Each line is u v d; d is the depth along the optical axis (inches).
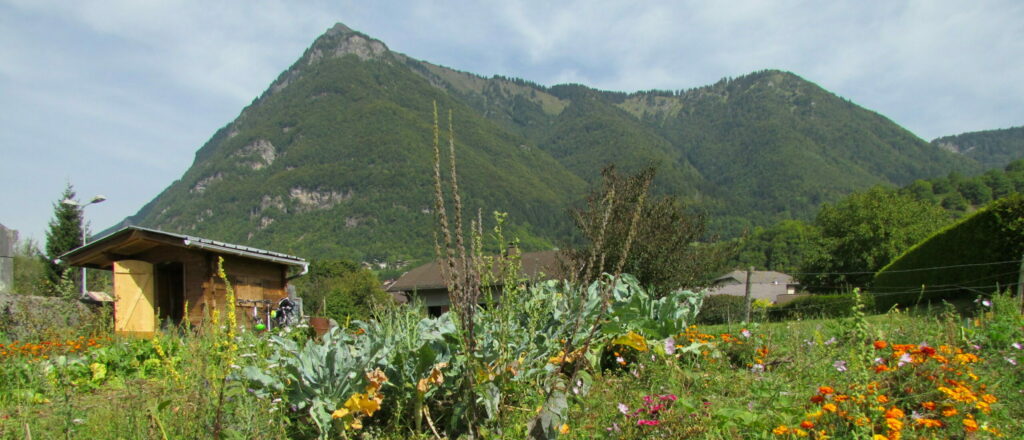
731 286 2532.0
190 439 146.2
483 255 165.0
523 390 161.9
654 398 162.2
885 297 816.3
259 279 599.5
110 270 608.7
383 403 174.7
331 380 168.9
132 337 373.7
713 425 150.0
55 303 419.2
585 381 185.2
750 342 257.6
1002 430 150.9
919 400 158.9
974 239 673.0
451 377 170.4
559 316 203.0
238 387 163.6
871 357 140.9
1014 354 212.8
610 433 151.0
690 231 582.6
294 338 319.3
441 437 163.2
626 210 546.6
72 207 1031.0
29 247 1204.5
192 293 528.1
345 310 826.8
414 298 221.5
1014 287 608.4
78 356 301.3
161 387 185.6
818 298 922.1
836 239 1945.1
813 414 146.8
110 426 165.8
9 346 307.6
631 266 545.0
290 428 168.9
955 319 308.7
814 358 207.2
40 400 212.1
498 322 171.3
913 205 1918.1
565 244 543.2
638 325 229.8
